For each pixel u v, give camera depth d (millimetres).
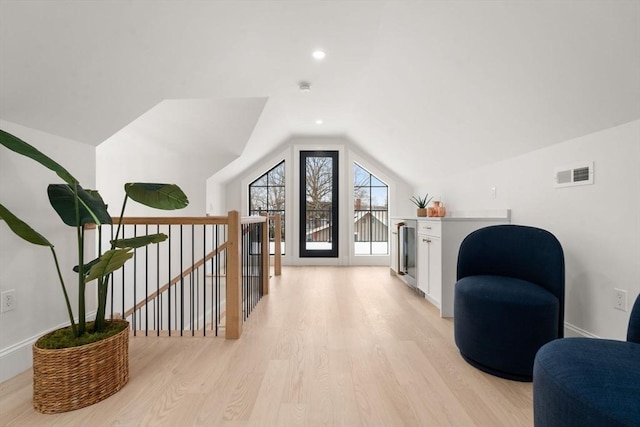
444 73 2205
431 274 2906
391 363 1808
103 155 3184
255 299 3113
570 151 1998
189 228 4172
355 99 3434
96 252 2312
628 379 888
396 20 1927
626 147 1627
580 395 864
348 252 5281
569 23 1365
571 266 1991
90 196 1640
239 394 1499
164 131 3477
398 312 2758
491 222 2666
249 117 3422
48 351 1360
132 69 1858
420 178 4703
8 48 1369
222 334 2287
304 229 5359
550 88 1747
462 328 1829
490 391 1532
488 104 2215
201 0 1534
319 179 5367
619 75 1424
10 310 1706
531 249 1895
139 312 3191
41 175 1877
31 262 1825
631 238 1609
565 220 2047
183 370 1729
